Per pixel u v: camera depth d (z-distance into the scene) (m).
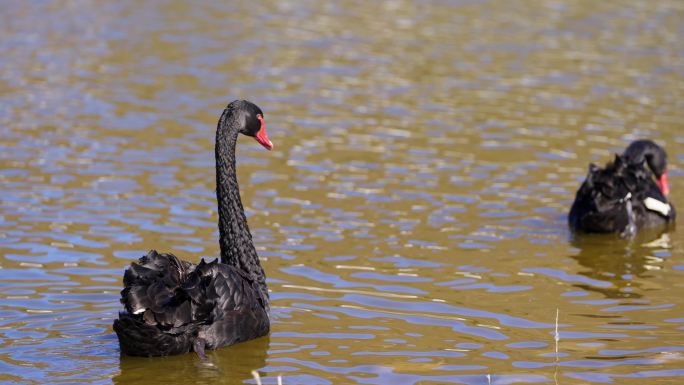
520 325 11.03
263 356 10.03
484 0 34.88
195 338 9.89
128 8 31.98
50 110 20.62
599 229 14.73
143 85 22.86
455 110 21.55
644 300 11.95
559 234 14.66
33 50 26.05
